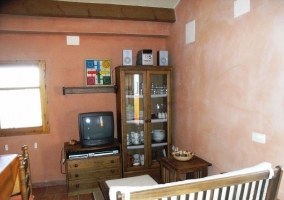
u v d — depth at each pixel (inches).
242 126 92.8
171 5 144.2
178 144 149.6
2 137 138.3
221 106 105.3
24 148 81.3
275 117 77.6
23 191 67.9
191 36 128.1
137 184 96.6
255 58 85.0
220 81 105.3
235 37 94.8
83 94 150.6
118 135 152.3
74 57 147.5
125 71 140.3
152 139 153.6
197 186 58.5
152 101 152.0
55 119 146.8
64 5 128.6
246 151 91.0
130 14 138.7
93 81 150.8
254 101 86.2
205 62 116.3
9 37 135.9
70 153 133.1
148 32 149.6
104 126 140.4
